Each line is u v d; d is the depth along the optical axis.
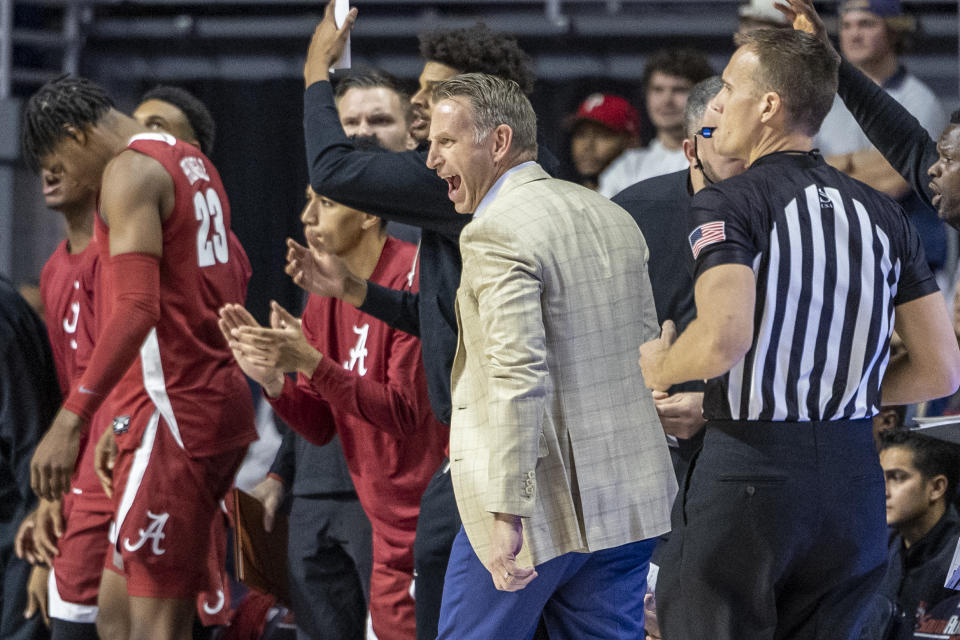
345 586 12.63
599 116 18.09
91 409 11.05
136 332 11.00
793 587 8.14
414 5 21.06
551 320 8.52
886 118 10.06
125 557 11.60
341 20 10.80
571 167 19.67
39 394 13.80
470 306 8.58
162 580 11.61
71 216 13.70
